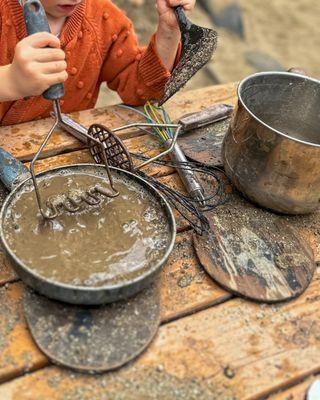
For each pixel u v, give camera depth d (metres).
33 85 1.00
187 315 0.92
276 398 0.83
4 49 1.35
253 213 1.11
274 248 1.04
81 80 1.51
